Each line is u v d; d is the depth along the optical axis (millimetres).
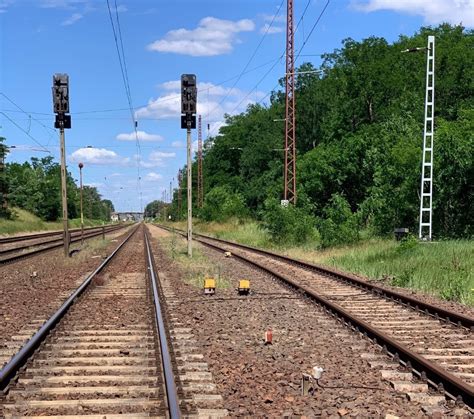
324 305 12719
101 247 37688
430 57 26078
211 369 7707
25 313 12188
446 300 13852
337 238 28781
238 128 98250
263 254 29562
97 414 5906
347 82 62094
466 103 53312
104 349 8734
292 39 40406
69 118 27891
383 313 12008
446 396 6555
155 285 15203
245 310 12539
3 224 70750
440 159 28484
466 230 27266
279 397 6531
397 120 42438
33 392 6652
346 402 6344
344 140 46438
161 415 5859
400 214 30922
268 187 68000
